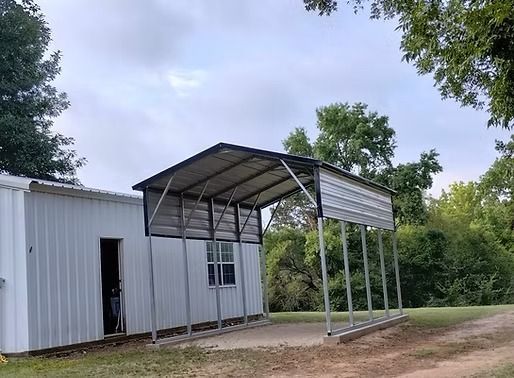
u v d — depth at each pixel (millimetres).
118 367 8664
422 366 7680
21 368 9016
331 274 31719
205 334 12516
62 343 11086
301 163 10500
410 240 32625
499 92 5984
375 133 30734
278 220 34312
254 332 13016
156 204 12211
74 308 11484
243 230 15531
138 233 13688
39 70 24984
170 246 14609
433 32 6949
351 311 11156
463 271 33031
